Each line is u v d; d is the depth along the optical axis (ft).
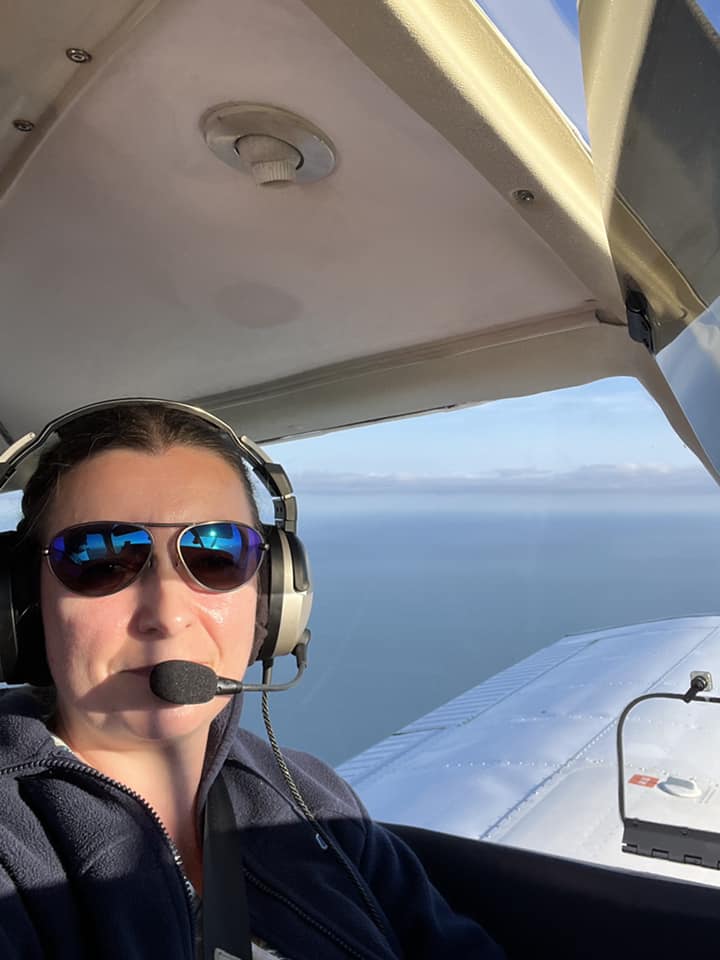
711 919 1.90
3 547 1.66
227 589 1.71
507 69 1.33
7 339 2.69
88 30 1.46
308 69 1.49
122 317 2.56
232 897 1.79
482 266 2.11
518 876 2.17
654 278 1.64
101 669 1.61
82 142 1.76
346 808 2.18
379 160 1.73
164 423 1.75
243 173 1.82
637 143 1.35
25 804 1.57
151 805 1.77
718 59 1.15
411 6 1.22
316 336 2.61
